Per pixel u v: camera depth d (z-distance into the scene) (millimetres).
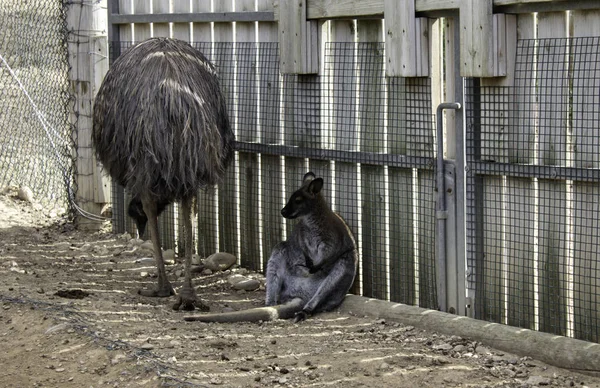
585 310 7551
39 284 9344
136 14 11070
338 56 9188
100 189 11906
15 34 14625
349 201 9289
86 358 7188
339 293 8906
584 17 7332
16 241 11195
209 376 6723
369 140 9047
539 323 7898
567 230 7629
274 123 9898
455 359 7336
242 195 10344
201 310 8789
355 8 8742
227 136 9219
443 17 8227
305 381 6742
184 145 8266
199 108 8414
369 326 8367
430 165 8430
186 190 8445
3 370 7117
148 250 10984
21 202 12781
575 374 7094
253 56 10000
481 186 8148
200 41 10562
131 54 8719
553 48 7539
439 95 8562
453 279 8445
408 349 7570
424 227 8641
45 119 12859
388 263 9039
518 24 7770
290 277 9180
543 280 7820
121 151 8508
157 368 6832
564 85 7516
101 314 8250
